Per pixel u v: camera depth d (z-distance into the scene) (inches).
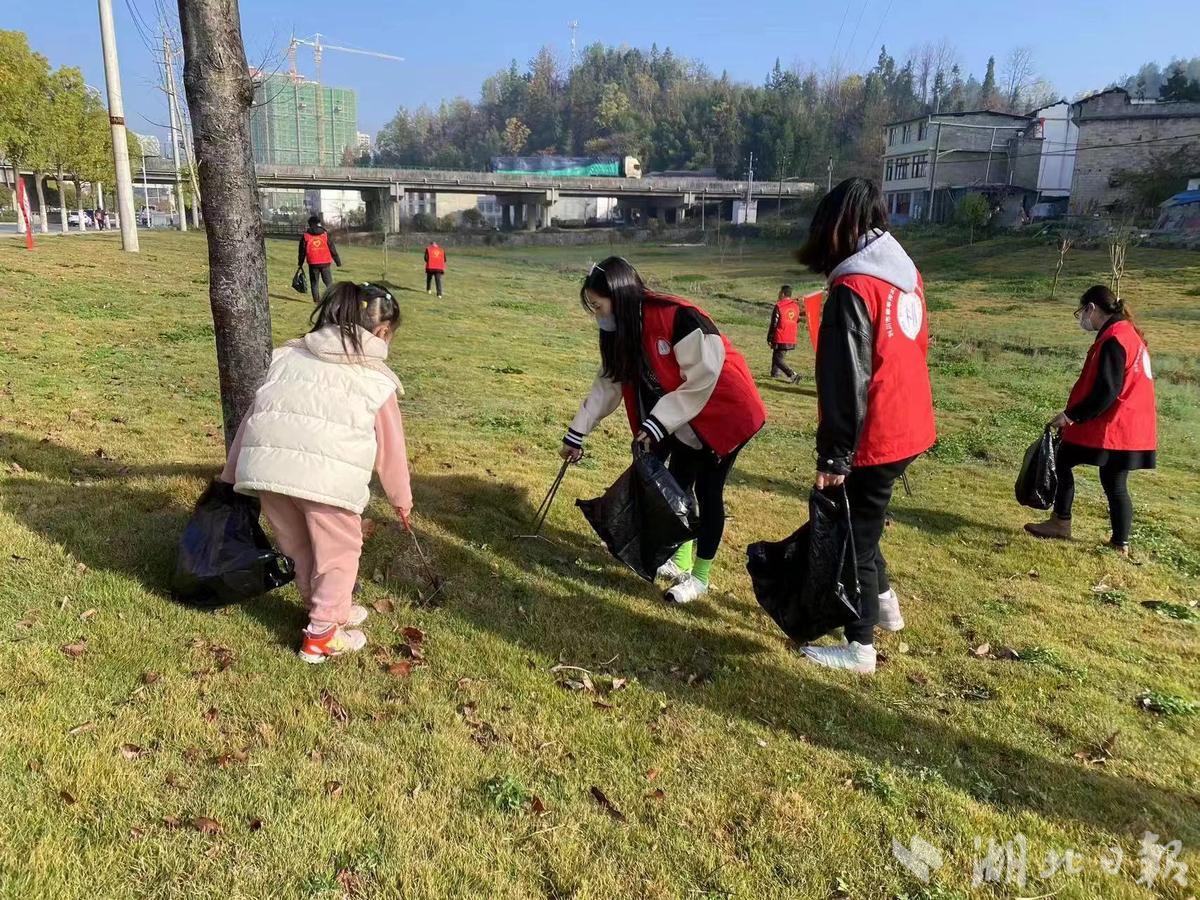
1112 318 213.3
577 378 444.1
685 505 153.9
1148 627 177.3
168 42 754.2
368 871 91.1
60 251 722.2
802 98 4234.7
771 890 94.0
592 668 139.2
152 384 300.5
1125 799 116.0
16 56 1196.5
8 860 86.7
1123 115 1870.1
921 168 2447.1
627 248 2442.2
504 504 211.3
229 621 139.1
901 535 229.8
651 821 103.7
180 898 85.5
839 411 126.6
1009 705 138.7
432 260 796.0
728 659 146.1
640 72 5561.0
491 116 5880.9
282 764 106.5
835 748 122.7
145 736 108.7
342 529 128.3
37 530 159.2
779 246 2448.3
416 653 136.6
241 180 158.4
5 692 113.0
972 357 660.7
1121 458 217.2
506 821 100.8
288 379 126.4
